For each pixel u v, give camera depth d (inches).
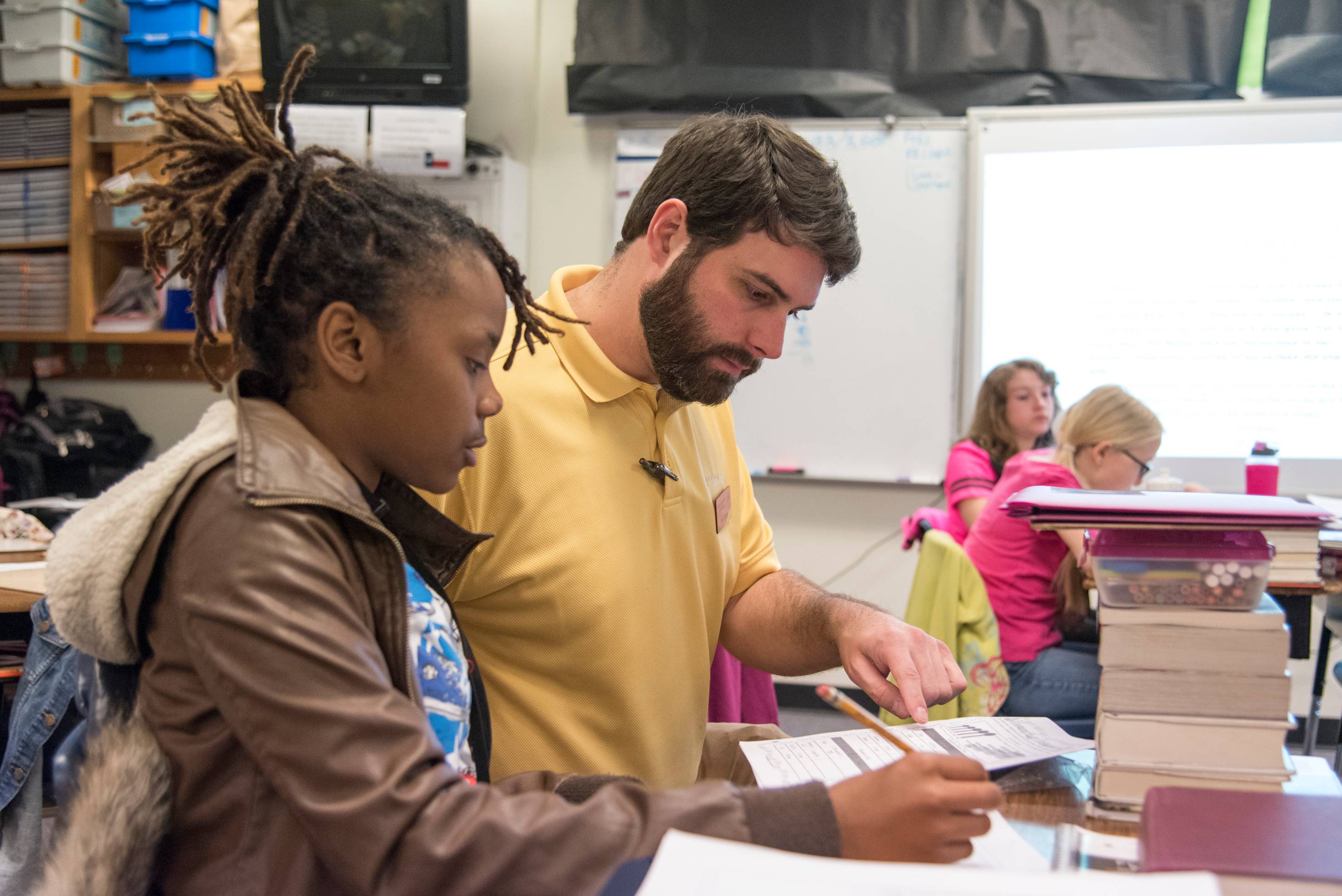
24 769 55.2
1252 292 123.8
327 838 21.3
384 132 124.0
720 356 39.1
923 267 129.6
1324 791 29.5
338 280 24.7
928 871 20.5
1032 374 116.6
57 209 137.6
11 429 138.5
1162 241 124.6
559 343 41.4
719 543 46.1
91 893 23.1
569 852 22.0
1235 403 125.2
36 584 61.6
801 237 36.8
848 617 41.3
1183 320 125.3
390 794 21.3
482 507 38.7
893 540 133.6
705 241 37.5
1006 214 126.9
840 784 24.1
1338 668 93.4
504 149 138.4
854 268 39.4
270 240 25.4
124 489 24.9
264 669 21.8
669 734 41.5
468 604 39.9
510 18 137.3
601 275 43.2
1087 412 91.2
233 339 27.8
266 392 26.9
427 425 25.9
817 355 132.8
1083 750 34.2
